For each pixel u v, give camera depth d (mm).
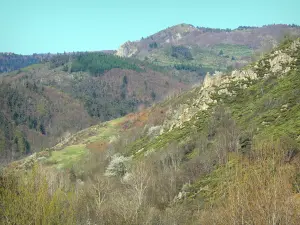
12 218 24266
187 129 96875
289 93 75812
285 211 19891
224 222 22812
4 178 26016
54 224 25844
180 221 47875
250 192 22141
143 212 47250
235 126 75438
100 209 47094
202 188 59625
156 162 83438
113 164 91312
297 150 43281
